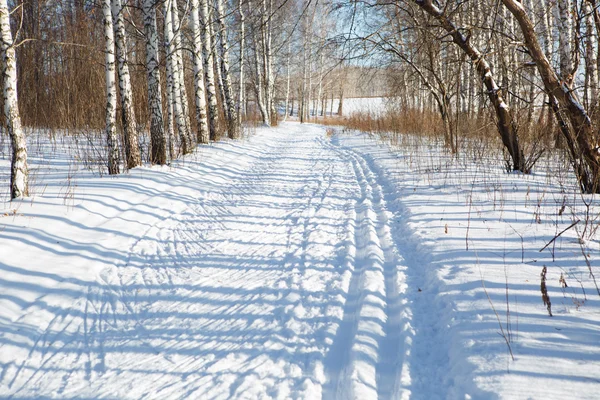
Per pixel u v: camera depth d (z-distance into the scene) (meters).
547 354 2.71
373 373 2.84
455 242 4.90
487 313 3.29
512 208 6.02
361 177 10.36
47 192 6.84
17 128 6.28
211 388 2.77
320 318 3.62
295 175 10.69
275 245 5.49
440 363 2.93
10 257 4.47
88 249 5.05
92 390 2.79
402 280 4.22
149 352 3.21
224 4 16.42
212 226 6.30
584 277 3.76
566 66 9.70
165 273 4.66
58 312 3.76
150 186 8.03
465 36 8.88
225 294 4.14
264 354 3.12
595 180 6.25
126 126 9.30
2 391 2.79
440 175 8.91
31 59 16.94
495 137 11.45
